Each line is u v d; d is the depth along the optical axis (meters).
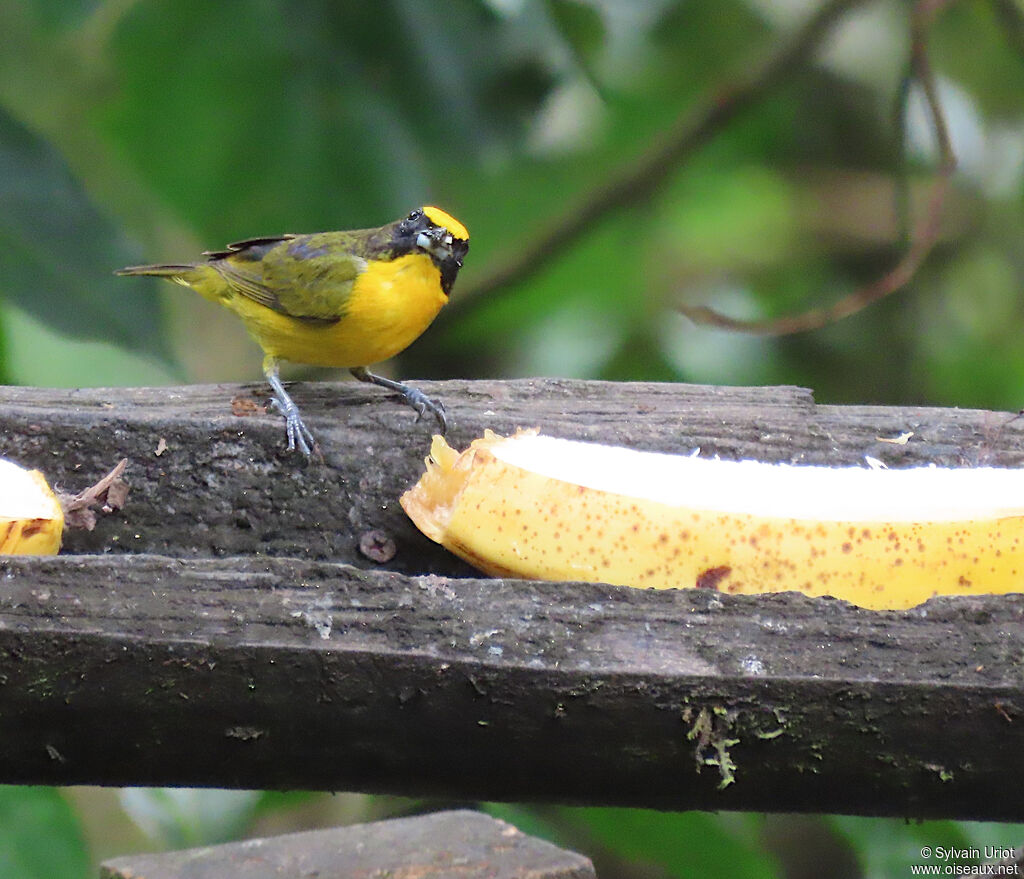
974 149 15.51
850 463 6.54
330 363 8.84
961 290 15.41
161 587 4.62
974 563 5.39
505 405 6.77
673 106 13.25
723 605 4.75
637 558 5.41
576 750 4.71
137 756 4.73
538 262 12.45
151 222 12.69
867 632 4.69
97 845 9.59
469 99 10.55
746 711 4.62
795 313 14.26
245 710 4.62
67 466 6.20
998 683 4.59
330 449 6.27
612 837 7.79
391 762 4.77
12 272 8.73
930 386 14.70
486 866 4.43
